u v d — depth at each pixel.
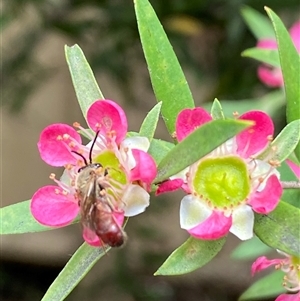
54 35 0.40
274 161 0.17
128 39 0.35
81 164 0.17
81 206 0.17
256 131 0.17
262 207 0.17
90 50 0.36
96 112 0.17
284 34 0.19
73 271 0.17
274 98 0.29
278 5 0.32
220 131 0.16
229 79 0.35
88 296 0.42
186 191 0.17
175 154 0.16
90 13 0.35
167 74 0.19
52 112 0.46
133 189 0.17
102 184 0.17
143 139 0.17
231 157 0.17
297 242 0.17
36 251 0.48
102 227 0.16
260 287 0.23
